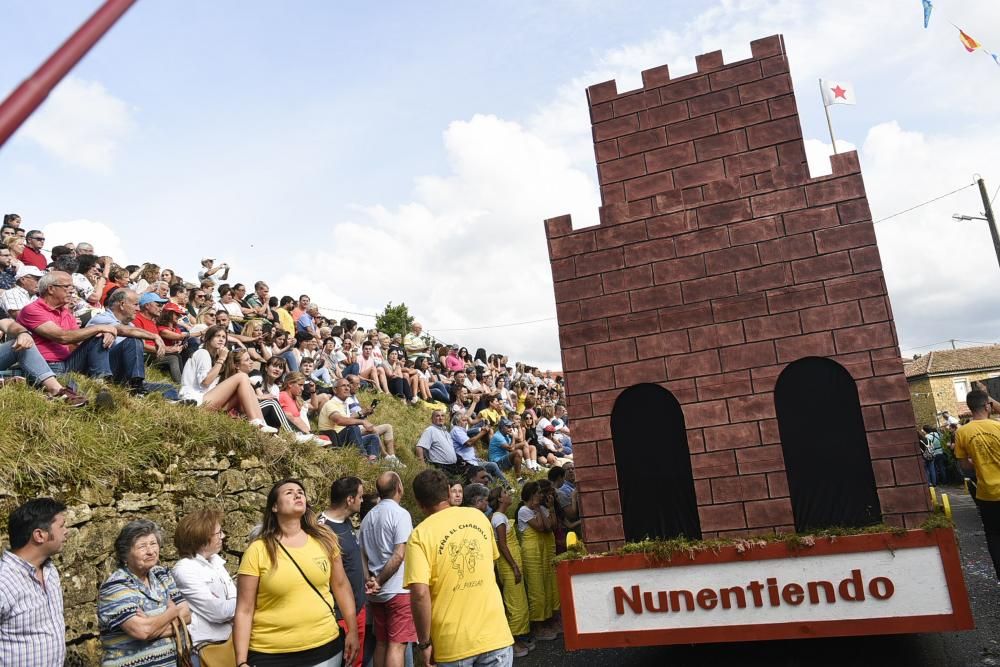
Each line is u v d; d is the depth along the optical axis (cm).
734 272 604
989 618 664
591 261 643
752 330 593
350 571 612
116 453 632
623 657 694
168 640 444
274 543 431
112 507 600
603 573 571
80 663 528
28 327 710
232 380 843
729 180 617
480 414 1623
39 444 578
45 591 408
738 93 632
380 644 620
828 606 524
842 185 586
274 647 420
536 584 806
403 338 2053
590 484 616
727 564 548
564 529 898
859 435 560
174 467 681
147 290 1125
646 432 612
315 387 1227
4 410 579
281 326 1440
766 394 582
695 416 598
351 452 995
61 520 414
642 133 653
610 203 649
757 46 634
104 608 431
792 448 571
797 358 577
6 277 864
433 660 454
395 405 1516
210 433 738
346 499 621
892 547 518
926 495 535
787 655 619
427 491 476
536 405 1998
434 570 454
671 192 632
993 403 733
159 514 643
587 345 634
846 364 566
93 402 665
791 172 601
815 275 582
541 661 721
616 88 669
